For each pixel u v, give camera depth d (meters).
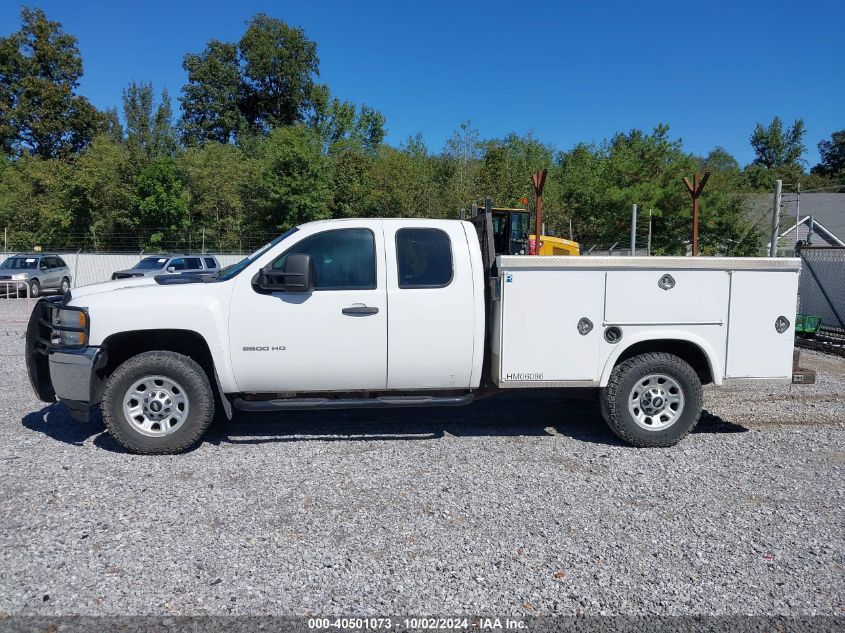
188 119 58.47
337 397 5.82
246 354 5.48
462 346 5.67
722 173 29.25
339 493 4.70
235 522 4.19
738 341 5.87
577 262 5.64
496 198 35.41
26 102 47.16
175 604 3.25
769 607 3.29
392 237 5.65
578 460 5.49
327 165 36.25
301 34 58.22
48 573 3.52
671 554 3.83
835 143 78.19
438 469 5.23
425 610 3.23
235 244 35.31
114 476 4.98
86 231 35.59
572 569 3.64
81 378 5.35
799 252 13.23
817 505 4.58
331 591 3.39
